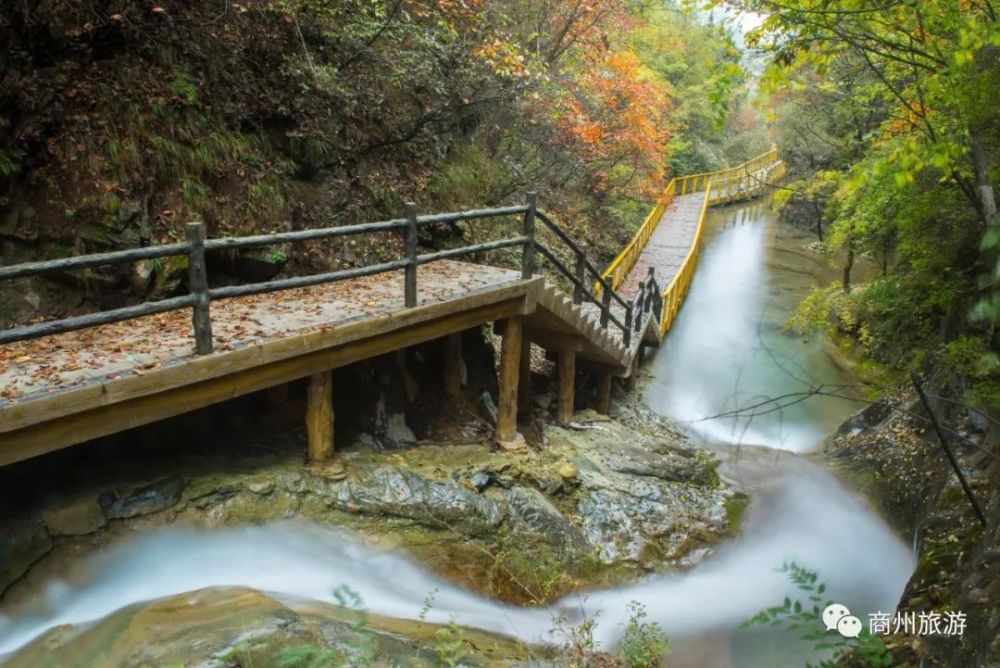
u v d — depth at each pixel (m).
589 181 16.11
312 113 7.10
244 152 6.24
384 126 8.16
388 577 4.58
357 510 4.95
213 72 6.21
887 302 8.77
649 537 6.28
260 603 3.59
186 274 5.51
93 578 3.88
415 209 5.21
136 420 3.81
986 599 3.44
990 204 3.87
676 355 11.95
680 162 26.88
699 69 25.86
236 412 5.60
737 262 18.72
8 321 4.71
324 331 4.70
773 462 8.35
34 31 5.05
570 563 5.50
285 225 6.48
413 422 7.07
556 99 11.15
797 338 11.74
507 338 6.71
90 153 5.14
